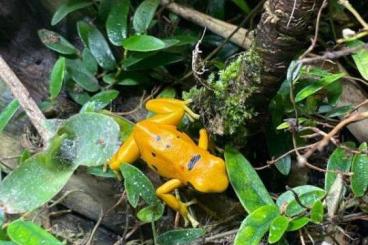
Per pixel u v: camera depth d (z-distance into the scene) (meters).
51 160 0.57
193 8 0.65
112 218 0.61
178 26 0.66
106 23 0.63
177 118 0.60
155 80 0.64
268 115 0.60
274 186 0.63
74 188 0.61
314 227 0.59
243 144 0.60
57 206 0.61
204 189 0.59
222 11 0.65
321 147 0.56
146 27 0.63
